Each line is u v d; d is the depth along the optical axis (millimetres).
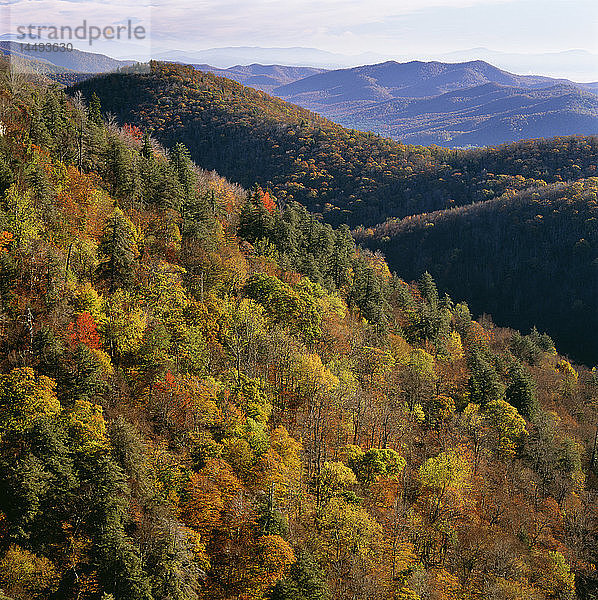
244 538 47000
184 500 47562
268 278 81562
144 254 73375
